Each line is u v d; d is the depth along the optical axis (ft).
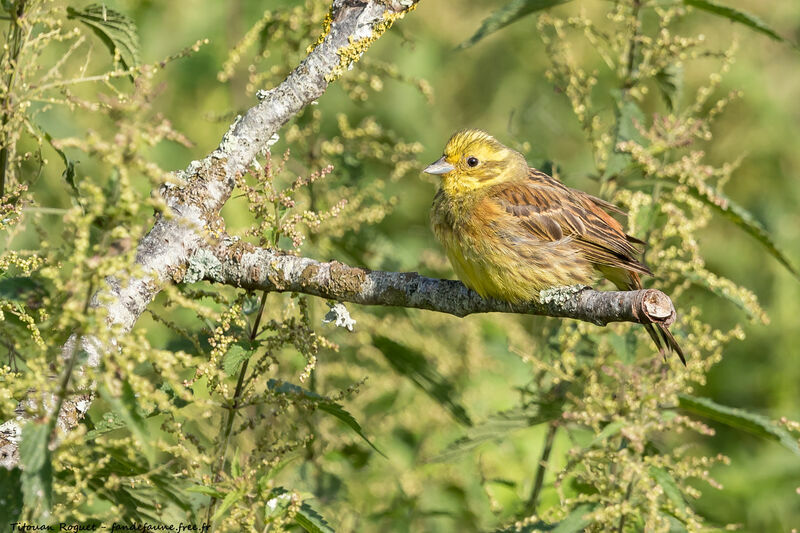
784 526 49.19
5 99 25.07
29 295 21.48
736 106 62.85
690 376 31.89
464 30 62.80
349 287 24.84
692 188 35.24
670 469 29.60
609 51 57.77
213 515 24.89
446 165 33.63
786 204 62.54
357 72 38.40
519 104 60.70
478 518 39.78
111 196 18.10
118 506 23.47
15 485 20.77
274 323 24.48
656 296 23.13
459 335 41.37
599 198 34.73
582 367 34.45
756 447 53.01
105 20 26.78
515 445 42.80
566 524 28.99
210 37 52.29
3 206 24.66
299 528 31.14
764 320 33.09
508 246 30.71
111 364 18.11
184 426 29.37
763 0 63.62
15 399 21.76
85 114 40.52
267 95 25.35
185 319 42.27
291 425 27.91
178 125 50.62
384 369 40.57
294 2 52.01
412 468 40.47
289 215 26.25
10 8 25.45
